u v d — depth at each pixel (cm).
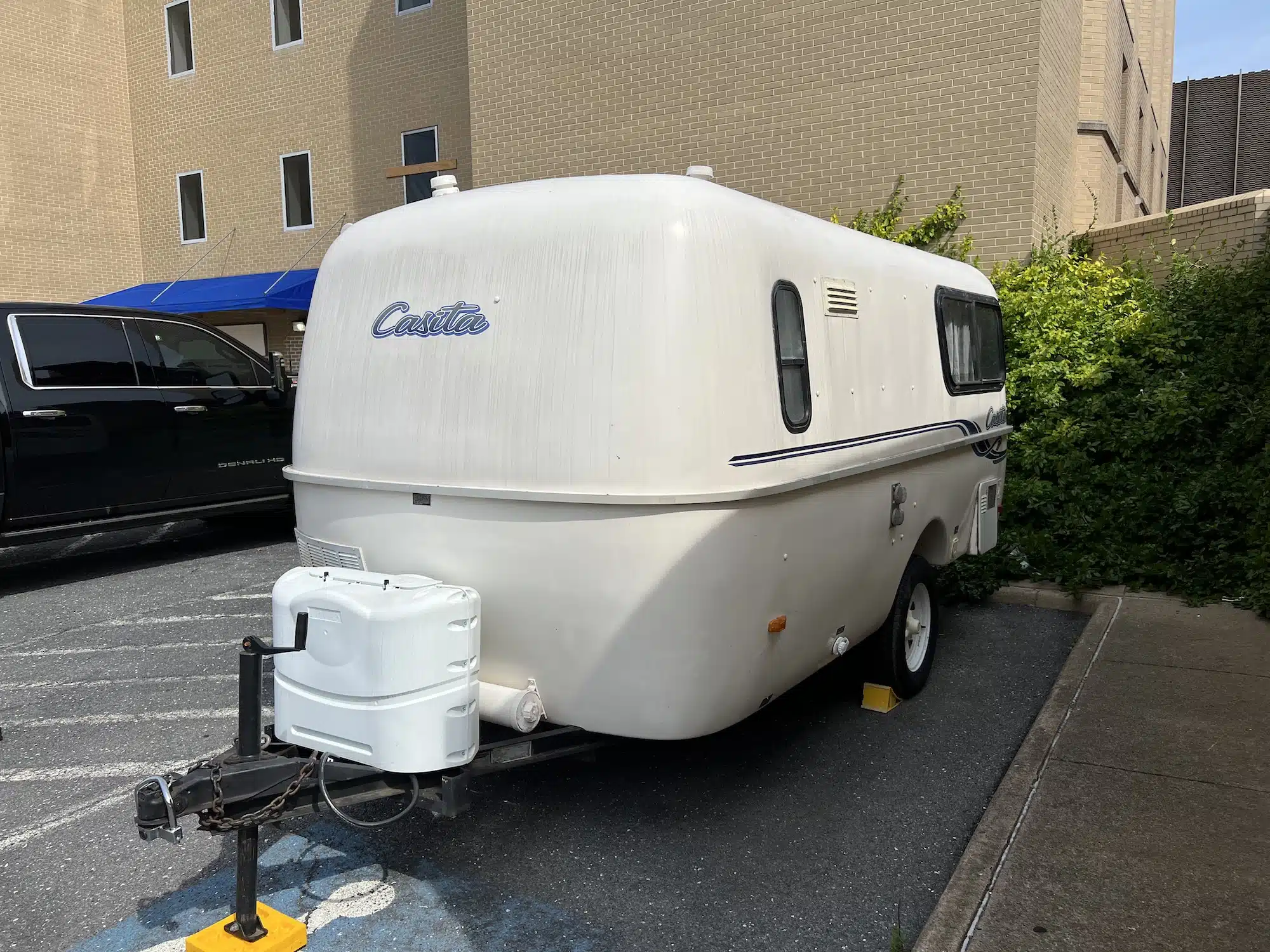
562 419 335
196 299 1656
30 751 473
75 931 326
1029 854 344
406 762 304
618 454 327
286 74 1689
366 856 369
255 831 304
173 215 1897
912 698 531
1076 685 512
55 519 742
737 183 1032
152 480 801
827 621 417
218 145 1803
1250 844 347
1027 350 804
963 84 902
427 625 305
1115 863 337
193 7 1794
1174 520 711
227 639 641
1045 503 766
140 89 1908
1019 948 291
